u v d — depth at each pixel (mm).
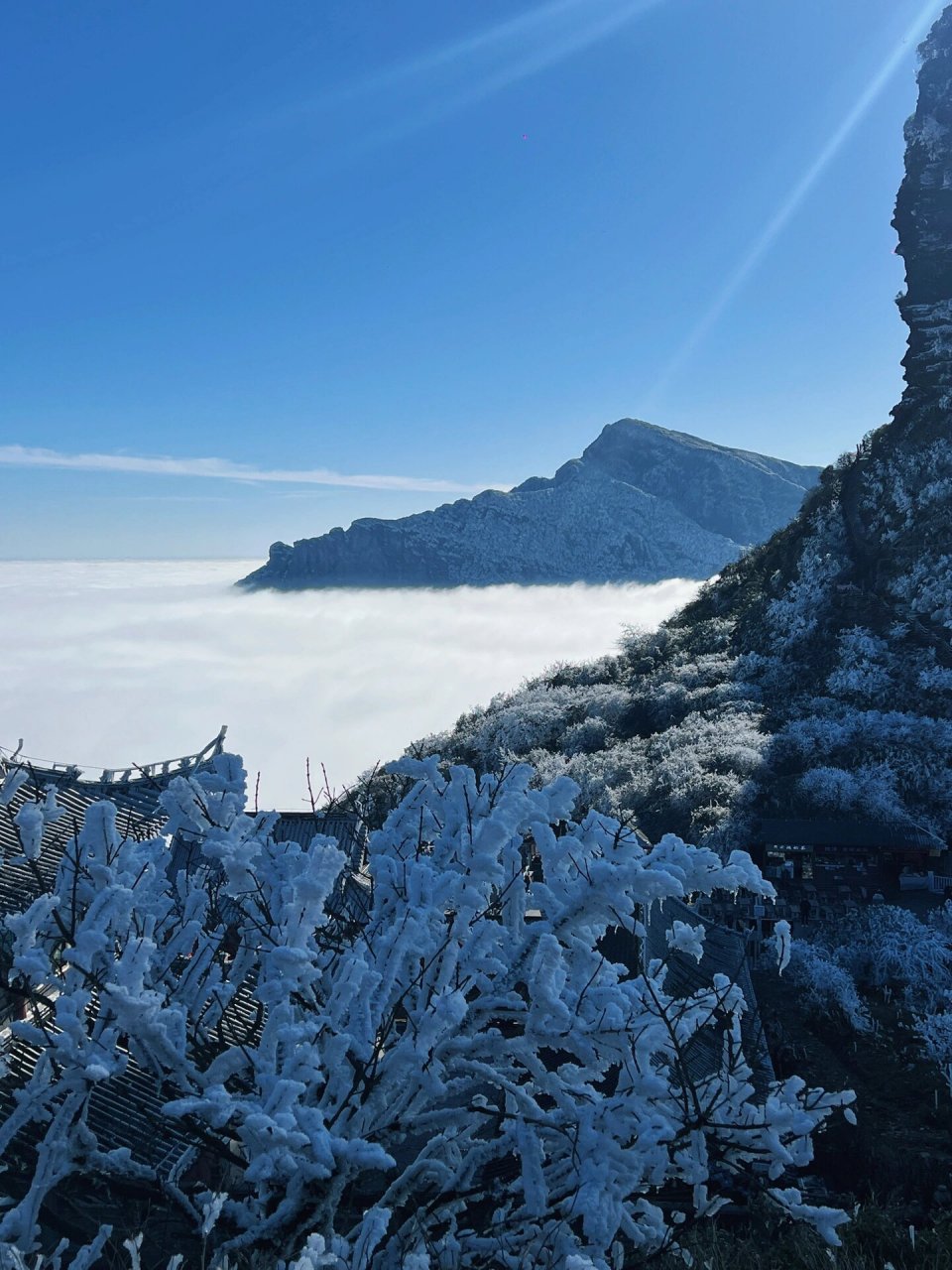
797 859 52594
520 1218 5461
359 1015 5473
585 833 6316
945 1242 8320
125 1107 10500
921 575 81875
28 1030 5328
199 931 6180
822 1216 5438
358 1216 6965
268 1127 4555
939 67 102688
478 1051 5707
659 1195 7055
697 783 60406
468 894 5742
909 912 44156
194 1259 6266
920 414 96500
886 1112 29672
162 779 22875
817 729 66938
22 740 16688
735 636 95438
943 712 68125
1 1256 4875
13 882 13922
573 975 5953
